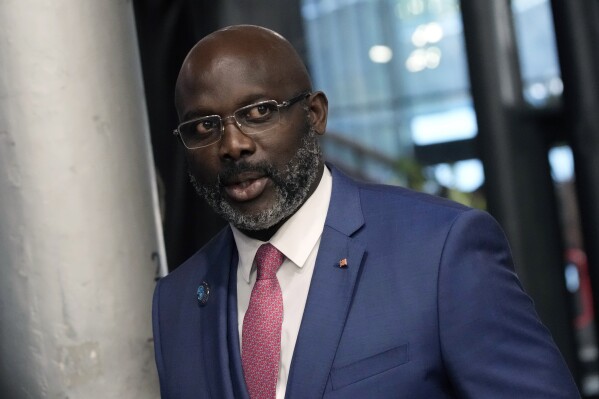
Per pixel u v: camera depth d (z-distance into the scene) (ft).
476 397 6.37
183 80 6.79
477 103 20.22
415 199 7.03
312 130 6.90
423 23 26.45
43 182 8.66
